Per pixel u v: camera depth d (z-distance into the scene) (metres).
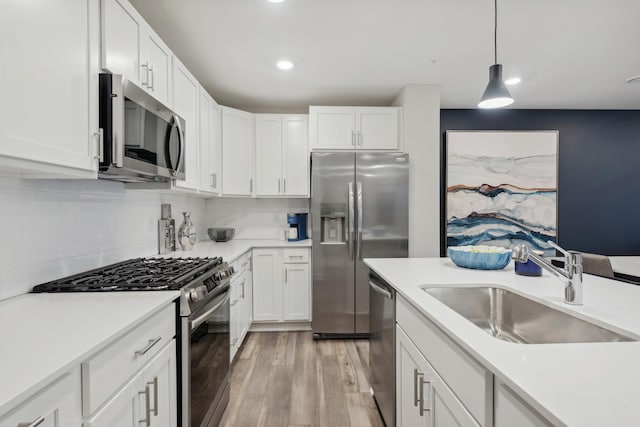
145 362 1.13
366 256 3.19
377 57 2.70
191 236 3.00
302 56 2.68
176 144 1.93
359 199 3.15
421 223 3.30
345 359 2.73
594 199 4.15
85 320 1.01
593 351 0.77
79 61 1.21
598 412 0.53
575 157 4.14
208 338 1.66
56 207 1.51
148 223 2.42
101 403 0.88
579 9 2.05
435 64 2.84
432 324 1.17
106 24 1.38
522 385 0.61
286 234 3.90
